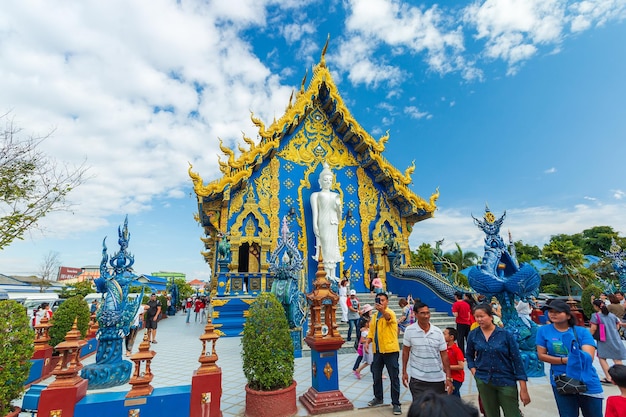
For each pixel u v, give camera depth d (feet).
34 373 27.58
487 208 34.58
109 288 27.43
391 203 75.66
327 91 73.92
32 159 33.91
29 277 175.83
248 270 63.52
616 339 25.62
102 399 17.03
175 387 18.63
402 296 65.05
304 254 66.39
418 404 6.00
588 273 106.52
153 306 47.70
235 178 60.23
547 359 15.83
